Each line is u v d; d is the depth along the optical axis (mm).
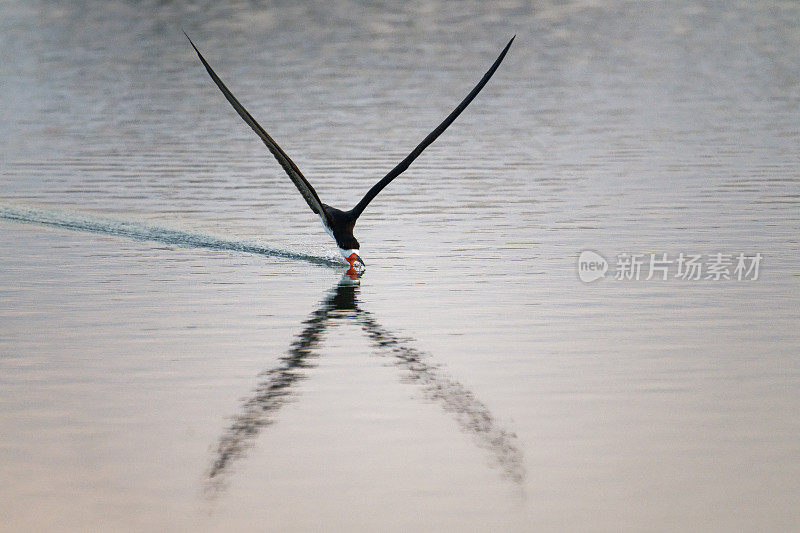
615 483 10719
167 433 11773
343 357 13781
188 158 24844
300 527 10008
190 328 14727
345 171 23656
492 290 16188
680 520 10094
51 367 13414
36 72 35062
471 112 29656
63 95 31859
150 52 38469
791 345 14086
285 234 19188
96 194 21719
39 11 47562
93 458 11227
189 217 20172
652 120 28516
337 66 35938
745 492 10547
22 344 14125
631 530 9938
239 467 11062
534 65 36094
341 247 16391
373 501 10430
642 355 13781
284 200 21391
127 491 10633
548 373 13250
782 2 49406
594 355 13773
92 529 9992
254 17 46000
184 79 34156
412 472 10953
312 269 17297
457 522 10070
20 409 12273
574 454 11281
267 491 10617
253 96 31688
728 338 14336
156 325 14828
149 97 31688
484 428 11836
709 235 18688
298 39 40781
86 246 18375
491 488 10648
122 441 11578
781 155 24625
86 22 44719
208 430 11844
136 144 26203
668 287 16297
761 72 34812
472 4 49500
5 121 28578
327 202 21156
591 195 21438
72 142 26328
